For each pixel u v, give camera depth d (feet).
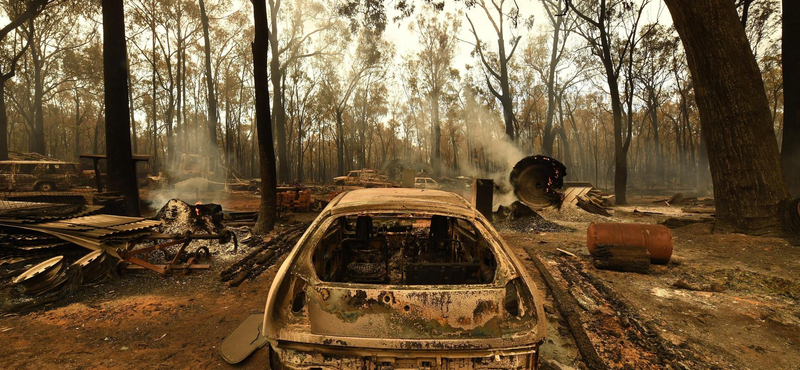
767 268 22.20
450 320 7.35
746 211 29.12
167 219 27.09
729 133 29.71
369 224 13.26
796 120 43.62
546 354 11.80
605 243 22.68
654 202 73.72
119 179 33.04
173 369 10.71
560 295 16.85
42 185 63.93
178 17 128.06
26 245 18.17
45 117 172.65
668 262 23.31
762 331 13.83
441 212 9.12
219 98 167.32
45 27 109.81
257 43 30.30
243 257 23.44
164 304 15.69
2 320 13.74
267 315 7.45
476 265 9.62
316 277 7.77
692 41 30.30
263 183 31.42
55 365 10.75
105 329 13.24
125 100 33.60
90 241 18.63
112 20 32.73
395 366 7.20
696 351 12.18
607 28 74.74
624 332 13.50
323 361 7.29
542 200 51.67
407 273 9.59
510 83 137.28
